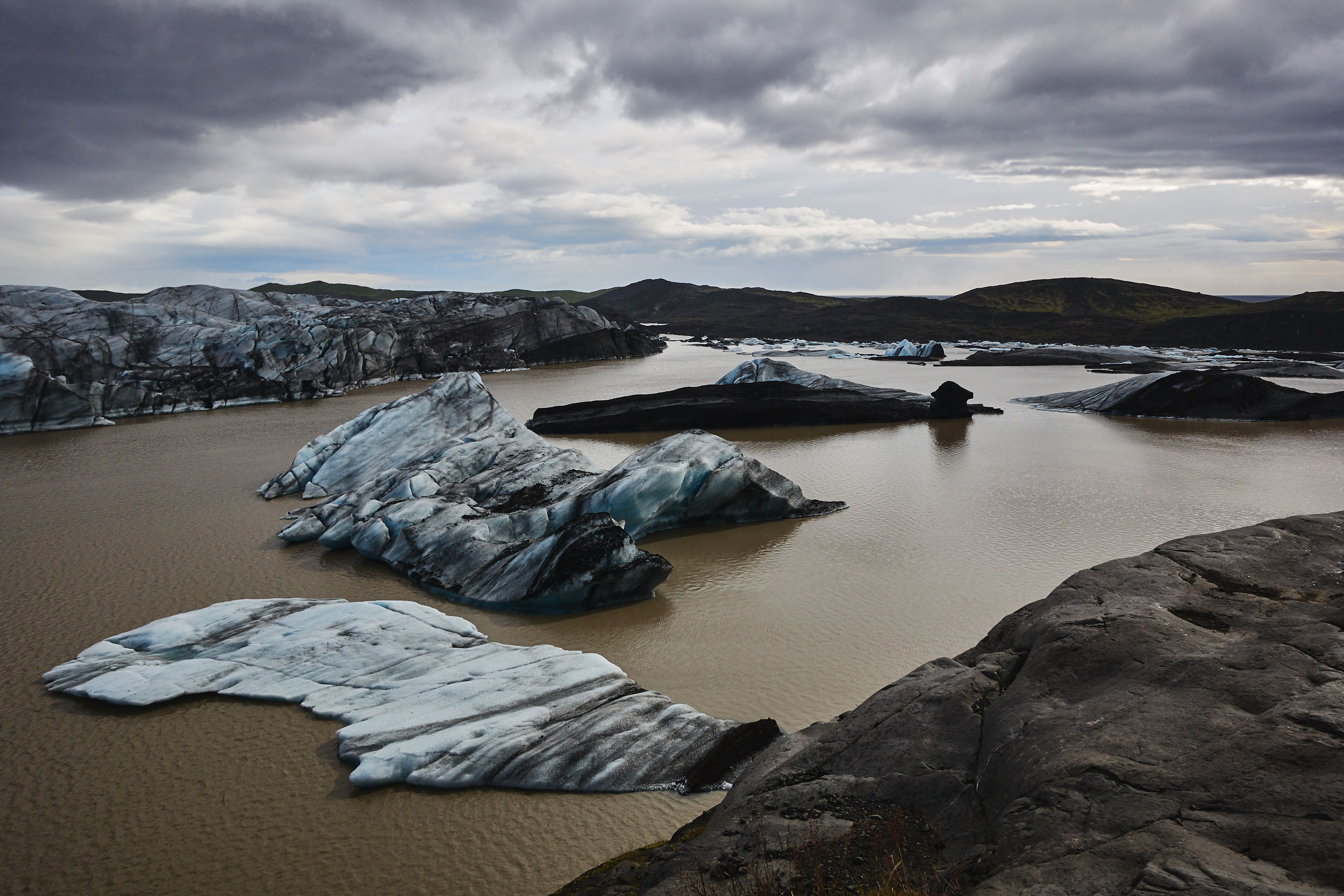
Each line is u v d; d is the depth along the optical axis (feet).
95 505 100.27
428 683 51.90
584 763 43.50
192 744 47.44
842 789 27.68
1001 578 73.41
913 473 118.32
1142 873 18.81
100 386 173.17
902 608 67.00
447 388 122.52
